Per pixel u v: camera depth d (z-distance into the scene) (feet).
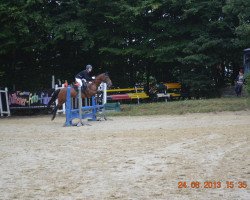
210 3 92.99
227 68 112.78
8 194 22.25
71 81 110.73
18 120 76.95
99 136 44.93
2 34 89.92
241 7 81.92
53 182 24.52
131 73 112.06
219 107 73.36
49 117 82.38
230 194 20.75
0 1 91.09
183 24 98.73
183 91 103.71
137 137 42.47
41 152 35.40
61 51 108.37
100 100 83.15
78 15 96.37
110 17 93.35
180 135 42.42
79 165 29.17
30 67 110.42
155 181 23.84
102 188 22.76
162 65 109.19
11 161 31.65
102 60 105.81
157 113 75.36
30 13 92.27
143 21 102.32
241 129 45.03
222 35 96.84
